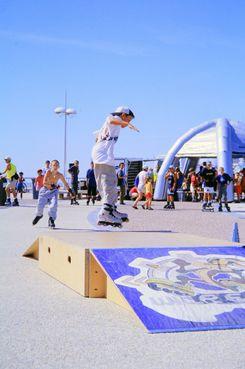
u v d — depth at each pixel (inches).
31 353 164.2
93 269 239.6
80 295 244.5
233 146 1332.4
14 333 185.8
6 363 154.8
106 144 391.2
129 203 1184.2
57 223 608.1
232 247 263.3
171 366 153.0
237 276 226.5
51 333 185.9
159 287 210.4
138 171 1433.3
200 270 230.2
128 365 153.8
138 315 191.0
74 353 164.4
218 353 164.1
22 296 242.2
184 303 199.9
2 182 980.6
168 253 246.8
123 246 252.8
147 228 558.3
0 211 828.0
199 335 181.0
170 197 967.6
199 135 1401.3
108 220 394.3
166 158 1382.9
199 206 1095.6
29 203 1103.0
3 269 308.8
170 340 176.2
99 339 178.7
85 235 309.4
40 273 297.9
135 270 224.8
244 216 770.8
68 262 261.7
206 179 919.0
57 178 546.9
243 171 1331.2
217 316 193.3
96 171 394.0
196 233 512.1
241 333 183.6
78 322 199.8
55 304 227.8
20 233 498.0
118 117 385.4
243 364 154.8
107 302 231.1
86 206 1000.9
